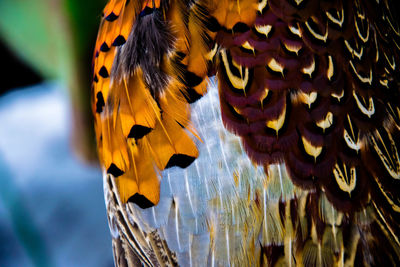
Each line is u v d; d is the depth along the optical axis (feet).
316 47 2.60
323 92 2.60
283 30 2.60
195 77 2.62
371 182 2.62
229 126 2.60
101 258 5.57
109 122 2.68
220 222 2.61
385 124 2.64
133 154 2.65
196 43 2.62
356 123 2.61
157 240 2.66
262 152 2.60
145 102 2.64
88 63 6.69
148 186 2.64
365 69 2.64
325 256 2.60
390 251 2.61
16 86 9.90
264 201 2.60
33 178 6.84
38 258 5.51
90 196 6.49
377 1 2.71
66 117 7.34
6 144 7.75
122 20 2.69
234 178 2.60
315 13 2.61
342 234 2.60
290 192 2.60
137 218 2.67
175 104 2.63
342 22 2.63
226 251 2.61
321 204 2.60
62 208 6.25
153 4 2.67
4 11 8.29
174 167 2.63
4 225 6.07
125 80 2.66
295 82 2.60
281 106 2.59
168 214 2.64
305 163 2.60
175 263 2.64
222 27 2.61
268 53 2.60
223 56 2.61
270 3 2.60
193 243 2.63
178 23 2.64
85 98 6.81
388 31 2.72
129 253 2.74
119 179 2.67
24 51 8.91
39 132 8.05
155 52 2.64
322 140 2.60
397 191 2.63
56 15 6.69
